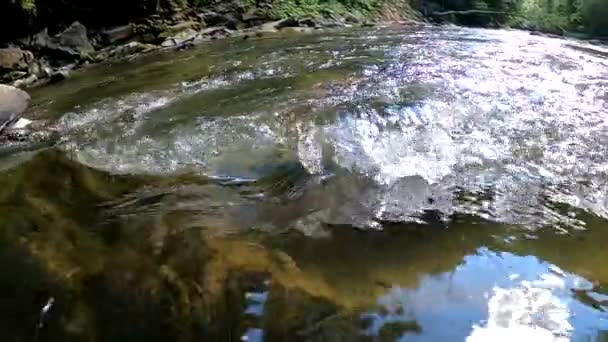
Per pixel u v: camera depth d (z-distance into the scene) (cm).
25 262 253
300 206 316
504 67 648
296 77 597
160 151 395
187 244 268
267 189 338
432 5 1582
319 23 1136
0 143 425
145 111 488
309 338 207
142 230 283
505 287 240
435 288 240
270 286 236
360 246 274
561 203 323
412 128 420
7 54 681
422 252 270
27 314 219
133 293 230
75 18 837
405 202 323
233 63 699
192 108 487
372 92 513
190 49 847
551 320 218
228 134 416
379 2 1404
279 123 432
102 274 242
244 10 1073
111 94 563
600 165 371
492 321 217
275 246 271
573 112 468
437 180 350
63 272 244
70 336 208
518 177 354
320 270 251
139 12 898
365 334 210
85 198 324
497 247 275
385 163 370
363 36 971
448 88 527
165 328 211
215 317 217
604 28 1531
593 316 220
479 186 343
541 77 594
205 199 323
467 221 301
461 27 1301
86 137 428
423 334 210
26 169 370
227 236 279
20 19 741
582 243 279
